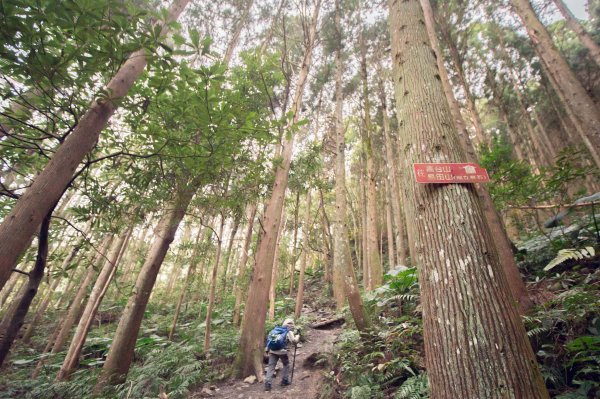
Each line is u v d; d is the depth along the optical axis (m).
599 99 11.27
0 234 1.89
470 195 1.81
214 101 2.96
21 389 5.63
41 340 9.64
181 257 9.73
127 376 5.35
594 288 3.23
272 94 6.62
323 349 6.33
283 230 15.71
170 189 4.45
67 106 2.68
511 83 15.59
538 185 5.17
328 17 11.22
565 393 2.41
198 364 5.39
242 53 5.87
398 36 2.68
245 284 9.89
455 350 1.48
